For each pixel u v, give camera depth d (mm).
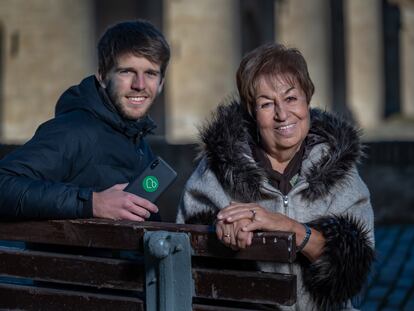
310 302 2672
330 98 29188
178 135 20500
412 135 29031
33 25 15867
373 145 9914
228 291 2326
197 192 2910
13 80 16078
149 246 2293
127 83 3092
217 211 2861
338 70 31172
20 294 2645
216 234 2328
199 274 2357
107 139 3059
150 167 2939
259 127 2861
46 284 2932
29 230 2652
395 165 9875
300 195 2758
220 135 2799
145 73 3117
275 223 2381
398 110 37250
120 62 3082
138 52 3072
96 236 2523
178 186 8898
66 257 2557
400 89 37344
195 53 20562
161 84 3234
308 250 2498
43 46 15859
